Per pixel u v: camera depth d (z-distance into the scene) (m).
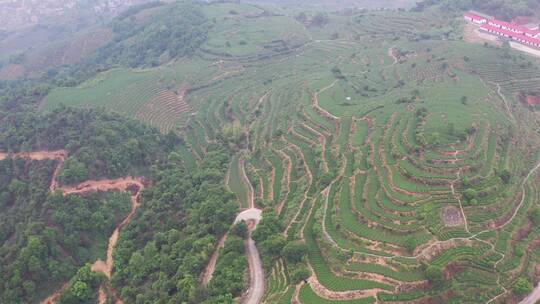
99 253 114.06
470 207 99.00
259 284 93.81
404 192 102.69
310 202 111.50
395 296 82.06
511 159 119.06
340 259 91.00
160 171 138.50
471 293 85.19
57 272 102.75
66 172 121.62
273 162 135.62
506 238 94.88
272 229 103.44
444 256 89.19
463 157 111.62
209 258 103.75
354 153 121.88
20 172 126.44
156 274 102.38
